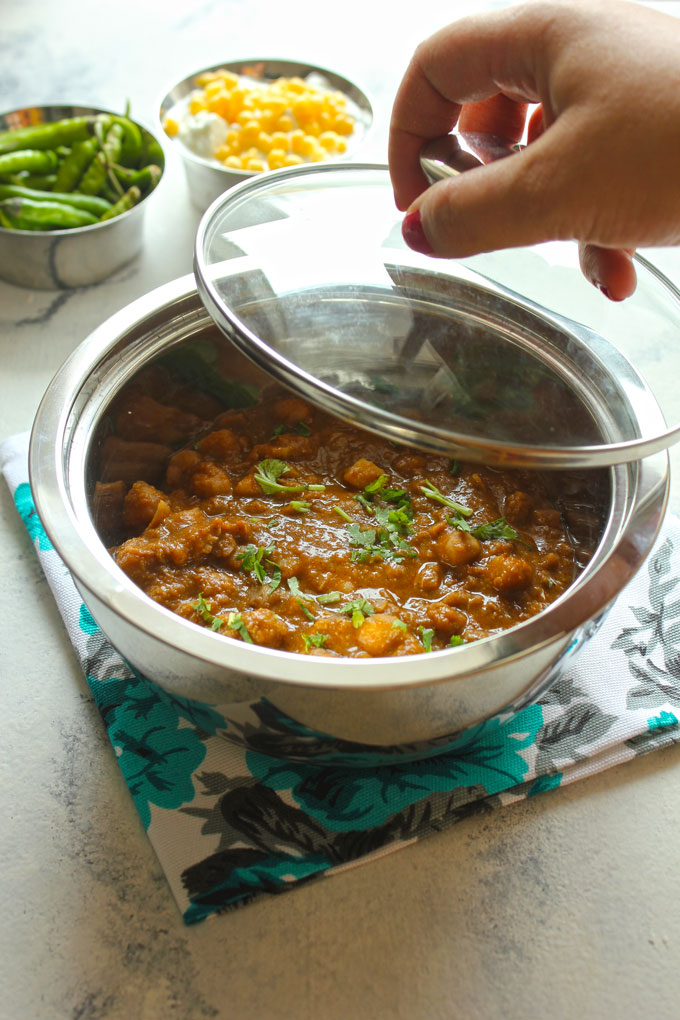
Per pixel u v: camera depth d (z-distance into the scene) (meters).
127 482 0.52
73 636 0.50
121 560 0.48
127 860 0.45
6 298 0.67
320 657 0.40
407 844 0.45
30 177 0.69
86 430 0.47
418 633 0.47
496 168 0.38
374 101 0.75
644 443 0.41
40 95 0.80
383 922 0.44
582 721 0.48
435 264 0.48
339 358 0.45
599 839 0.46
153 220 0.72
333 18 0.91
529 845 0.46
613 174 0.37
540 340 0.47
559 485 0.51
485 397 0.46
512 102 0.46
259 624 0.46
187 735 0.48
